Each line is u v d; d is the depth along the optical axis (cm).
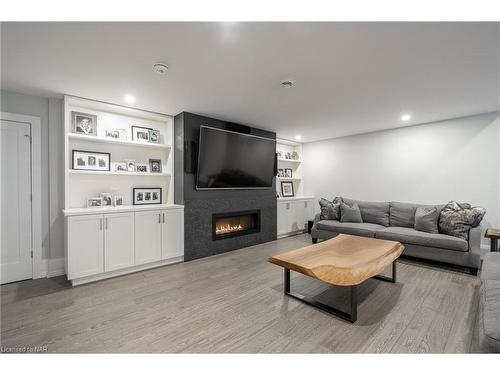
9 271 278
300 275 299
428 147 411
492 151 351
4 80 246
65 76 237
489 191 353
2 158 275
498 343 115
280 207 509
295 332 183
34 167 291
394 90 273
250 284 273
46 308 218
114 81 248
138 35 170
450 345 166
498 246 333
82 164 312
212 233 389
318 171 576
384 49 190
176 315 207
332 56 201
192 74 233
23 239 286
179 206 350
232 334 180
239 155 414
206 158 369
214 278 291
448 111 347
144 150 370
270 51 193
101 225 283
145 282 278
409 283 271
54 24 156
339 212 456
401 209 401
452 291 250
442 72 229
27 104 287
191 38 175
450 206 342
